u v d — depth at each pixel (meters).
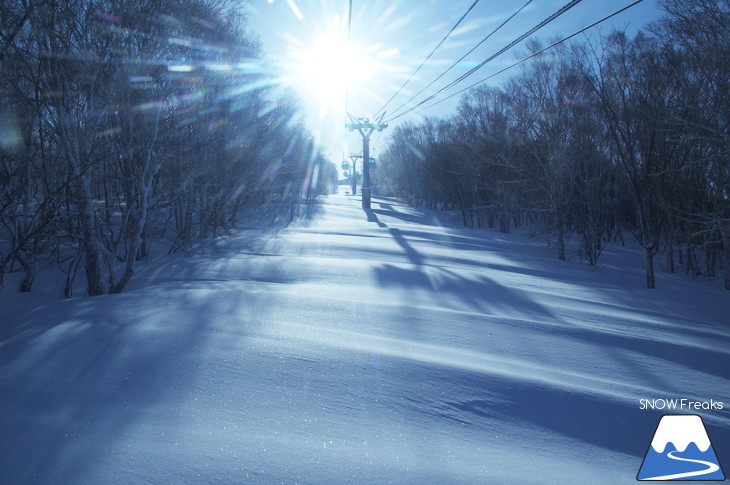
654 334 6.77
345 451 2.94
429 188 50.06
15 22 6.75
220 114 13.59
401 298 8.00
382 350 4.73
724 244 16.73
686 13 12.43
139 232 8.15
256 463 2.73
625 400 4.08
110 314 5.62
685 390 4.64
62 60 7.10
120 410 3.28
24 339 4.66
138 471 2.61
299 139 27.84
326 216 30.91
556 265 16.19
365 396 3.71
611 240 33.16
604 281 13.76
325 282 9.35
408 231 23.08
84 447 2.81
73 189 7.82
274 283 9.04
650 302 10.18
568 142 18.89
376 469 2.77
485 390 3.99
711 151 15.45
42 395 3.47
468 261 14.45
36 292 9.09
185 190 11.78
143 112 7.93
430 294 8.53
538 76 19.44
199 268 10.62
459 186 39.31
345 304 6.84
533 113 20.33
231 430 3.08
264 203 25.55
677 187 16.84
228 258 12.30
